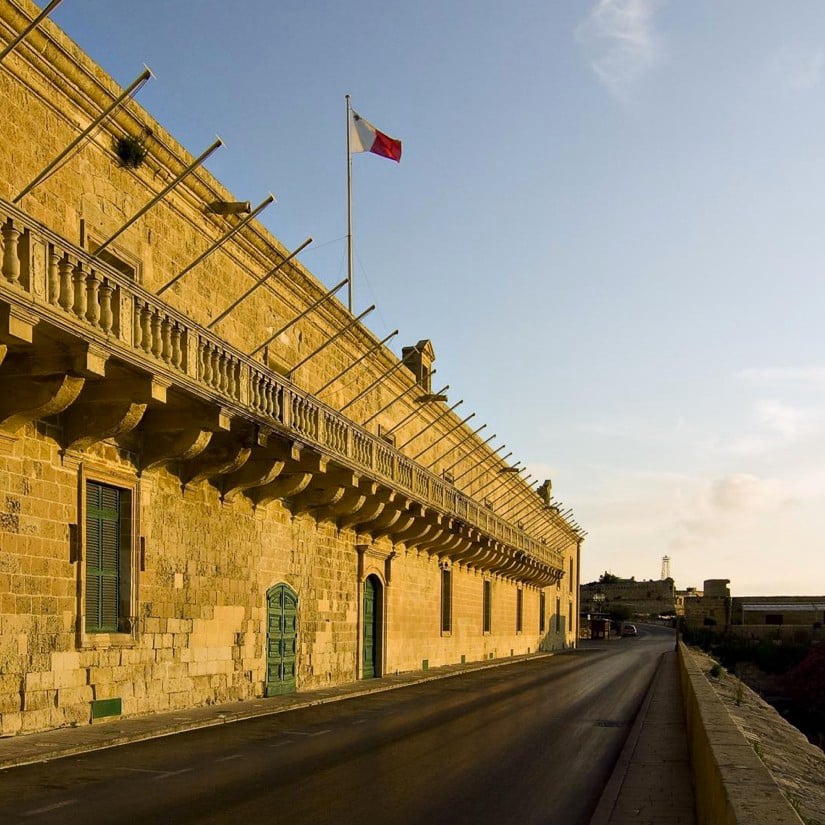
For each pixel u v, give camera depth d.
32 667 14.26
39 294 11.96
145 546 17.44
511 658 50.72
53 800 9.93
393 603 33.12
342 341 28.58
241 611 21.25
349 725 17.52
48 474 14.83
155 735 15.18
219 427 16.80
